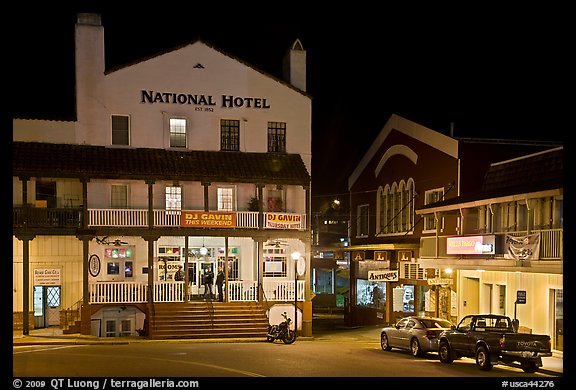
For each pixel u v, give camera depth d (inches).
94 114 1392.7
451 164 1395.2
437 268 1305.4
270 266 1508.4
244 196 1469.0
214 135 1464.1
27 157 1293.1
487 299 1253.1
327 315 2220.7
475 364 933.2
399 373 816.3
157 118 1429.6
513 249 1061.8
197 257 1470.2
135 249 1416.1
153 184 1384.1
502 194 1092.5
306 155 1520.7
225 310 1341.0
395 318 1576.0
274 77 1508.4
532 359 839.1
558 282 1040.2
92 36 1403.8
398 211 1626.5
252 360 927.0
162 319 1293.1
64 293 1378.0
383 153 1712.6
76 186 1389.0
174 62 1448.1
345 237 2714.1
